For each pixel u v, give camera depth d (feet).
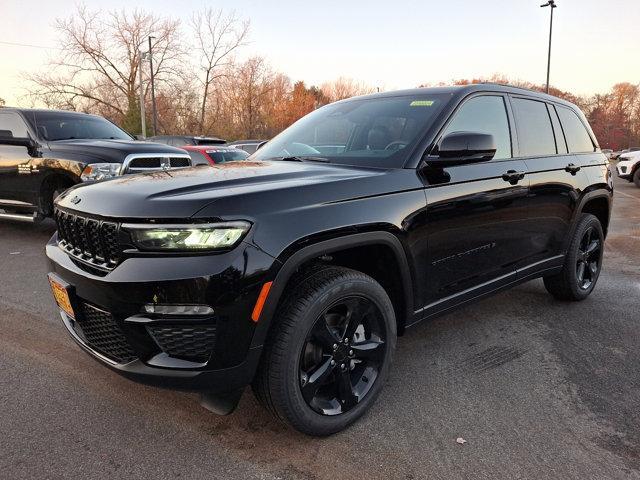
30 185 21.13
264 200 6.89
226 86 142.31
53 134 21.97
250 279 6.50
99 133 24.11
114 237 6.83
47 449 7.39
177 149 23.54
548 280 14.10
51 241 8.95
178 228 6.40
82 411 8.41
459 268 9.84
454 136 8.86
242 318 6.55
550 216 12.32
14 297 14.14
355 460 7.27
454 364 10.43
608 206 15.02
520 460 7.31
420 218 8.68
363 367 8.41
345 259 8.73
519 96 12.10
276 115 152.76
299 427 7.41
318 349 7.68
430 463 7.22
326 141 10.57
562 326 12.64
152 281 6.40
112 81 139.13
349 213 7.58
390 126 9.98
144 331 6.65
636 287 16.22
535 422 8.32
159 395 8.96
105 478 6.81
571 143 13.84
